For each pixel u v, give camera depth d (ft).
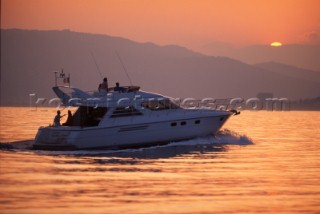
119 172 263.08
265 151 347.97
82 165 281.13
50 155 311.47
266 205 203.92
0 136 465.06
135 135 324.39
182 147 336.90
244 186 234.58
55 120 334.03
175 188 228.22
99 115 324.39
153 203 204.33
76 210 194.29
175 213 192.34
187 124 335.67
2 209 194.29
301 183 242.37
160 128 328.90
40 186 229.25
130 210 195.00
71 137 317.63
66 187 228.02
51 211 192.75
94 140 318.24
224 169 275.59
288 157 322.55
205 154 322.75
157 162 292.61
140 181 241.96
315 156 328.90
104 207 198.29
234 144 374.84
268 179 250.57
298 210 198.08
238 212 194.90
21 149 330.95
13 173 257.34
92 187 228.43
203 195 217.15
